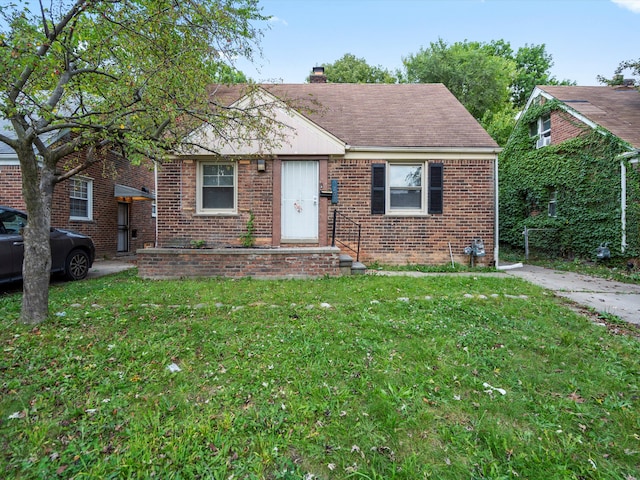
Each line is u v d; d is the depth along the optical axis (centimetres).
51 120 364
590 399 243
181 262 655
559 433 205
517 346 329
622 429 209
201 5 442
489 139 843
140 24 423
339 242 836
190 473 171
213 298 486
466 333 357
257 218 827
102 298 482
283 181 834
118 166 1211
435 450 190
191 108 486
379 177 836
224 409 225
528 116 1203
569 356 308
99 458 182
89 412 220
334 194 814
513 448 191
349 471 175
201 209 834
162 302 464
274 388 251
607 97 1134
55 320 385
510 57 2884
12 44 318
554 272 828
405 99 1046
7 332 350
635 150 822
